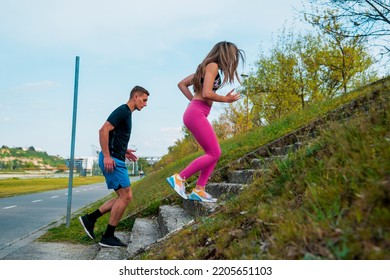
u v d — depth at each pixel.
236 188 4.73
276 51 17.48
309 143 3.93
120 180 5.16
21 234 6.75
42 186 28.30
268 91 17.91
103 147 5.04
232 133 23.72
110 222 5.29
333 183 2.50
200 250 2.79
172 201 7.38
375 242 1.73
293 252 2.00
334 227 1.99
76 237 6.44
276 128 8.69
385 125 2.94
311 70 16.31
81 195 18.86
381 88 4.64
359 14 9.73
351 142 2.94
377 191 1.97
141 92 5.31
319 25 11.23
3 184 31.30
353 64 15.09
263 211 2.76
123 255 4.75
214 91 4.37
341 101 7.70
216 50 4.27
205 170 4.39
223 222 3.19
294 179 3.09
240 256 2.30
